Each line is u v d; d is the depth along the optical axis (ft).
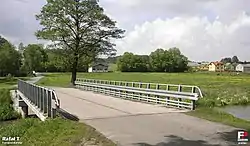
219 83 177.88
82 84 122.21
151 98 62.90
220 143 28.25
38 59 382.42
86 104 59.88
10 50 320.91
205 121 39.06
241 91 127.03
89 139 30.68
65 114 45.37
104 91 93.76
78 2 144.15
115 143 28.78
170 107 53.98
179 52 428.97
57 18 145.07
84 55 150.51
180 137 30.63
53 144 30.66
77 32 147.54
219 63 568.41
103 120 40.40
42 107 50.90
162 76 256.93
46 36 144.97
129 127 35.68
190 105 49.96
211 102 73.36
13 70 314.76
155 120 40.04
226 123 37.63
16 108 100.22
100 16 144.97
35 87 59.67
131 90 72.43
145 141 29.27
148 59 416.87
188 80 204.54
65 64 148.97
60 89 119.14
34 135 36.68
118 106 56.08
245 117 65.05
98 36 149.28
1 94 117.50
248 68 533.55
